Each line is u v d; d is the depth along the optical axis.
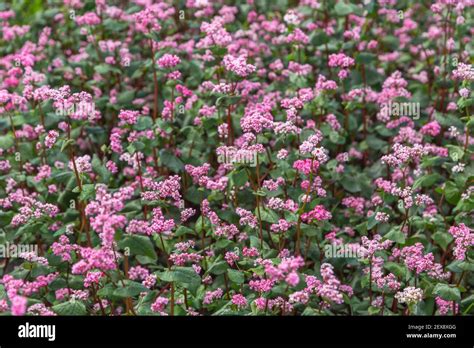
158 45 8.02
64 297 5.52
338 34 8.30
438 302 5.45
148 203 5.83
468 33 8.86
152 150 6.81
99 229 4.60
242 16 9.44
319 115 7.05
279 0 9.62
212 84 7.01
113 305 5.64
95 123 7.58
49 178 6.47
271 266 4.64
